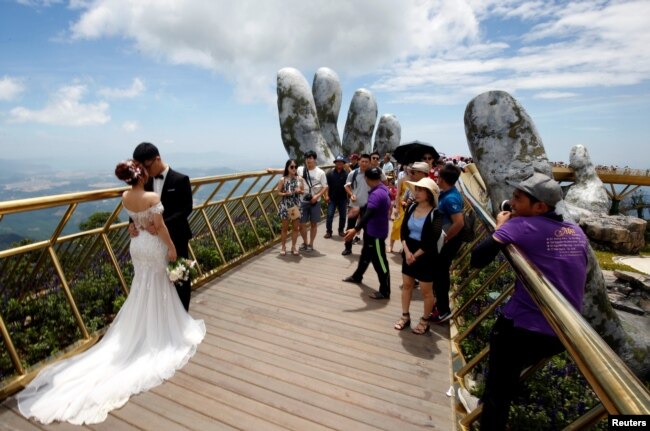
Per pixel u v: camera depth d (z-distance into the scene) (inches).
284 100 482.9
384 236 162.2
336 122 598.9
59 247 123.9
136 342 107.9
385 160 475.2
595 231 498.3
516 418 91.4
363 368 113.3
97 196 114.3
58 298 137.0
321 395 99.5
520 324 69.8
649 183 689.6
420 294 175.6
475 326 124.7
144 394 95.7
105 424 85.3
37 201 95.1
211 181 173.6
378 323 143.9
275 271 198.1
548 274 66.8
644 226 498.9
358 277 185.3
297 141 484.7
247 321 139.7
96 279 153.5
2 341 114.3
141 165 108.7
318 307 155.7
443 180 129.9
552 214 70.1
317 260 222.4
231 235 233.8
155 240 109.3
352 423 89.7
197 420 88.0
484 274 195.2
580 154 655.8
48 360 105.0
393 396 100.7
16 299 131.1
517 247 67.2
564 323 43.2
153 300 110.3
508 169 143.9
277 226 280.8
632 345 149.8
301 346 124.0
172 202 118.5
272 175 237.9
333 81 576.4
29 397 91.4
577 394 104.4
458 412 94.7
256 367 110.6
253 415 90.6
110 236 156.0
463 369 106.0
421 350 125.3
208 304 153.2
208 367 109.2
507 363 72.7
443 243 128.5
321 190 233.6
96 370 100.5
